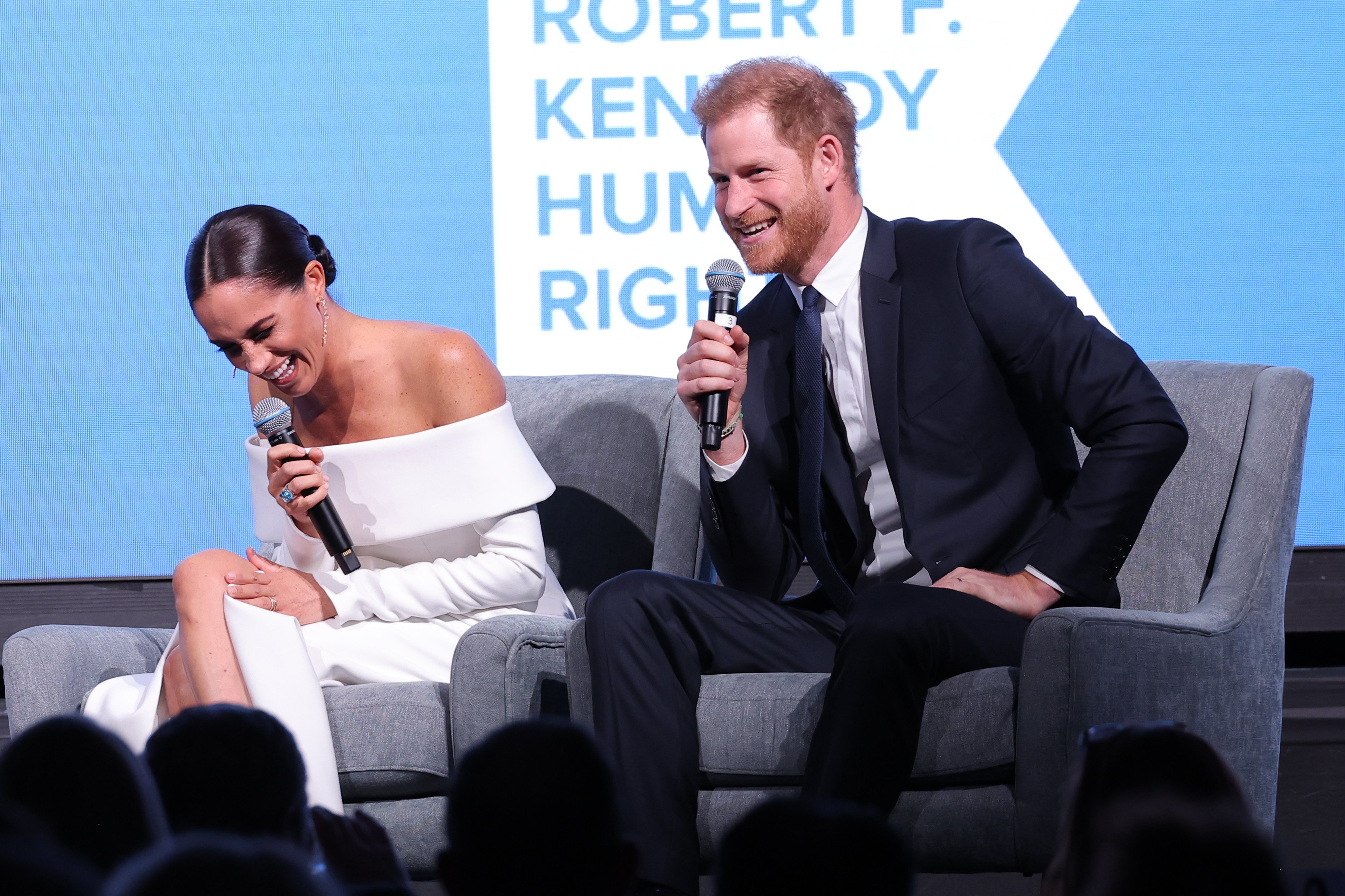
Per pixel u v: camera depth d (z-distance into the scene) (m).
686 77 11.59
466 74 11.73
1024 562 7.66
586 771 4.04
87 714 7.88
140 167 11.77
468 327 11.70
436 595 8.45
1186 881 3.43
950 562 7.64
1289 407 8.09
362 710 7.77
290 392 8.46
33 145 11.78
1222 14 11.11
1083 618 6.61
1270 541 7.72
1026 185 11.28
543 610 8.97
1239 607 7.41
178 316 11.73
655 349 11.62
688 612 7.34
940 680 6.95
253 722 4.46
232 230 8.10
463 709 7.59
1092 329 7.66
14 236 11.76
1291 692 10.75
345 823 4.80
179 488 11.68
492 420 8.66
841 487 8.02
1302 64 11.05
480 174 11.72
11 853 2.53
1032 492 7.83
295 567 8.62
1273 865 3.43
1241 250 11.09
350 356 8.75
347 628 8.38
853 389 8.05
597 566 9.72
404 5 11.75
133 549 11.68
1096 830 3.73
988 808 6.80
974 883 9.27
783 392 8.27
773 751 7.08
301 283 8.30
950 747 6.82
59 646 8.15
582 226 11.65
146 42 11.79
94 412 11.73
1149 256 11.17
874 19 11.41
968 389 7.77
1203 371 8.65
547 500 9.88
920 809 6.94
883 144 11.38
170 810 4.36
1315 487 11.07
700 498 8.46
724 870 3.43
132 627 9.93
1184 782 3.72
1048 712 6.59
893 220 9.91
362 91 11.77
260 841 2.55
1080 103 11.25
